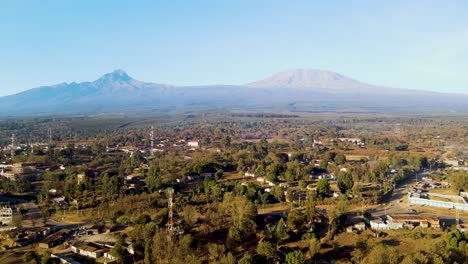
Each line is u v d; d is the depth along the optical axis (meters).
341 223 134.50
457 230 114.19
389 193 186.12
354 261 107.56
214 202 158.88
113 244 122.00
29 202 176.25
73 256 116.50
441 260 96.75
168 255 104.00
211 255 107.12
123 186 188.00
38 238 133.38
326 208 157.38
